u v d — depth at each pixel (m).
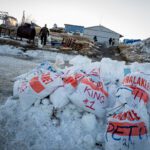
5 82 5.82
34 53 14.55
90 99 3.58
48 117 3.67
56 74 4.20
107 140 2.96
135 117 2.96
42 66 4.63
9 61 9.80
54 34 24.09
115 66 4.50
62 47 18.25
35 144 3.13
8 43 15.64
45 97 4.04
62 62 5.29
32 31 17.08
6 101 4.33
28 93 4.00
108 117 3.31
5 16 40.66
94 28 45.78
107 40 45.91
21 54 13.88
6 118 3.70
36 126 3.51
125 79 3.73
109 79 4.26
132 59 19.02
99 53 20.95
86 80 3.79
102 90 3.70
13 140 3.18
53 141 3.21
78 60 5.07
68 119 3.60
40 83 4.02
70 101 3.81
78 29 44.31
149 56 20.62
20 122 3.61
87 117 3.50
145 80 3.59
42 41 17.41
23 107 3.93
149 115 3.36
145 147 2.88
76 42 19.77
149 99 3.47
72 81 3.95
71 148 3.11
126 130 2.88
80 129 3.42
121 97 3.34
